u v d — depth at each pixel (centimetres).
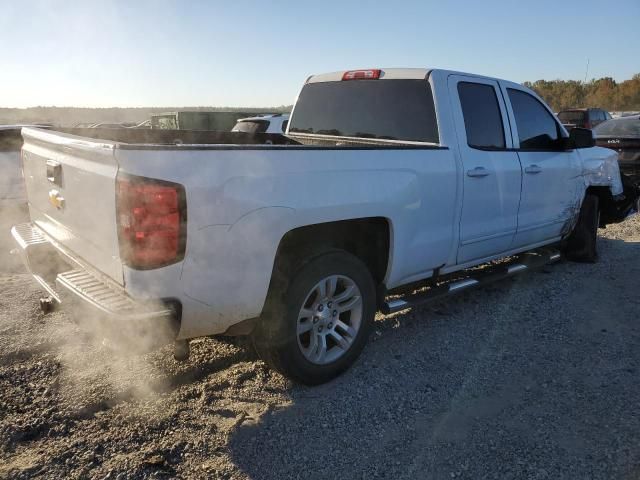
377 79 472
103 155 275
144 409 322
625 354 401
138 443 291
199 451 287
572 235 631
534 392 349
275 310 327
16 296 490
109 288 293
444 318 473
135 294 272
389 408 332
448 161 413
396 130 453
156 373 362
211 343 409
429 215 401
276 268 326
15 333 409
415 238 394
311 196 320
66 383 344
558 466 276
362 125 482
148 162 263
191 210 272
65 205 333
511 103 498
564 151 561
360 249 391
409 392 350
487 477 269
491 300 517
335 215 334
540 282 570
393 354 405
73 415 312
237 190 287
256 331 335
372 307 377
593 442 295
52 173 347
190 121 1998
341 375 372
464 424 314
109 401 328
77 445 287
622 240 772
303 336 359
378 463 280
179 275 276
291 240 340
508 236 493
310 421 317
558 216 561
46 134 353
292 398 342
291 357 334
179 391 344
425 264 412
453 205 420
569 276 591
